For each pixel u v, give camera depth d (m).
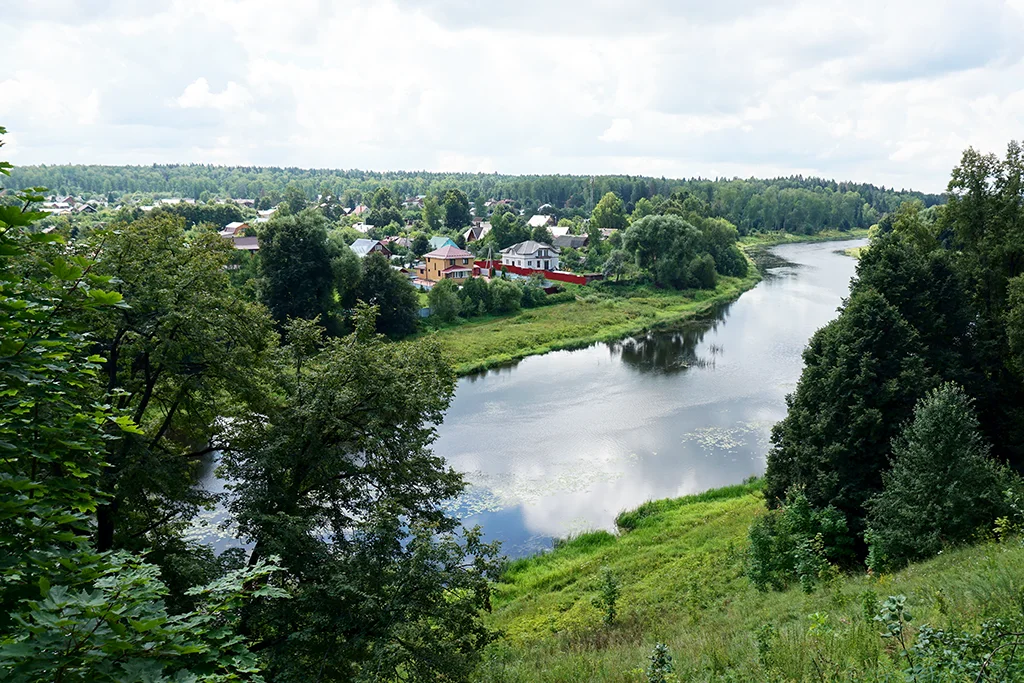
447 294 73.50
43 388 6.33
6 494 5.55
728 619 18.05
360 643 13.72
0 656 4.34
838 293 94.19
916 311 28.23
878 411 24.58
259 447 16.81
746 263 116.06
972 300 30.81
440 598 14.61
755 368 57.41
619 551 28.00
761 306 85.12
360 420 17.84
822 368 27.94
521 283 83.44
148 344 15.48
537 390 52.06
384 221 159.00
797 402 29.00
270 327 18.86
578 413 46.53
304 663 13.96
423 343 20.12
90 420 6.76
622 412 46.66
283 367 18.38
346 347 18.16
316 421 17.16
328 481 17.58
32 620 5.20
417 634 13.77
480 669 15.76
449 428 43.72
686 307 83.69
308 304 64.31
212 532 27.53
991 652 6.71
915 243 33.94
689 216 114.62
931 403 20.62
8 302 5.85
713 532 28.55
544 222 168.88
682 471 37.25
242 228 121.12
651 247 96.44
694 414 46.19
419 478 18.05
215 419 18.80
